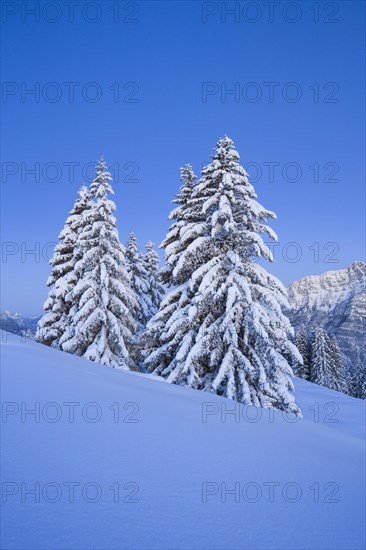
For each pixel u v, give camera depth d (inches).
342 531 124.5
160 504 123.4
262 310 503.2
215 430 227.9
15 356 299.0
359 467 213.3
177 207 749.9
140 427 198.7
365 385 2158.0
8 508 107.0
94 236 779.4
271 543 110.8
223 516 122.5
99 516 110.3
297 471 180.9
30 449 146.5
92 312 719.7
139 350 786.2
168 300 636.7
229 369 493.7
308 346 2135.8
